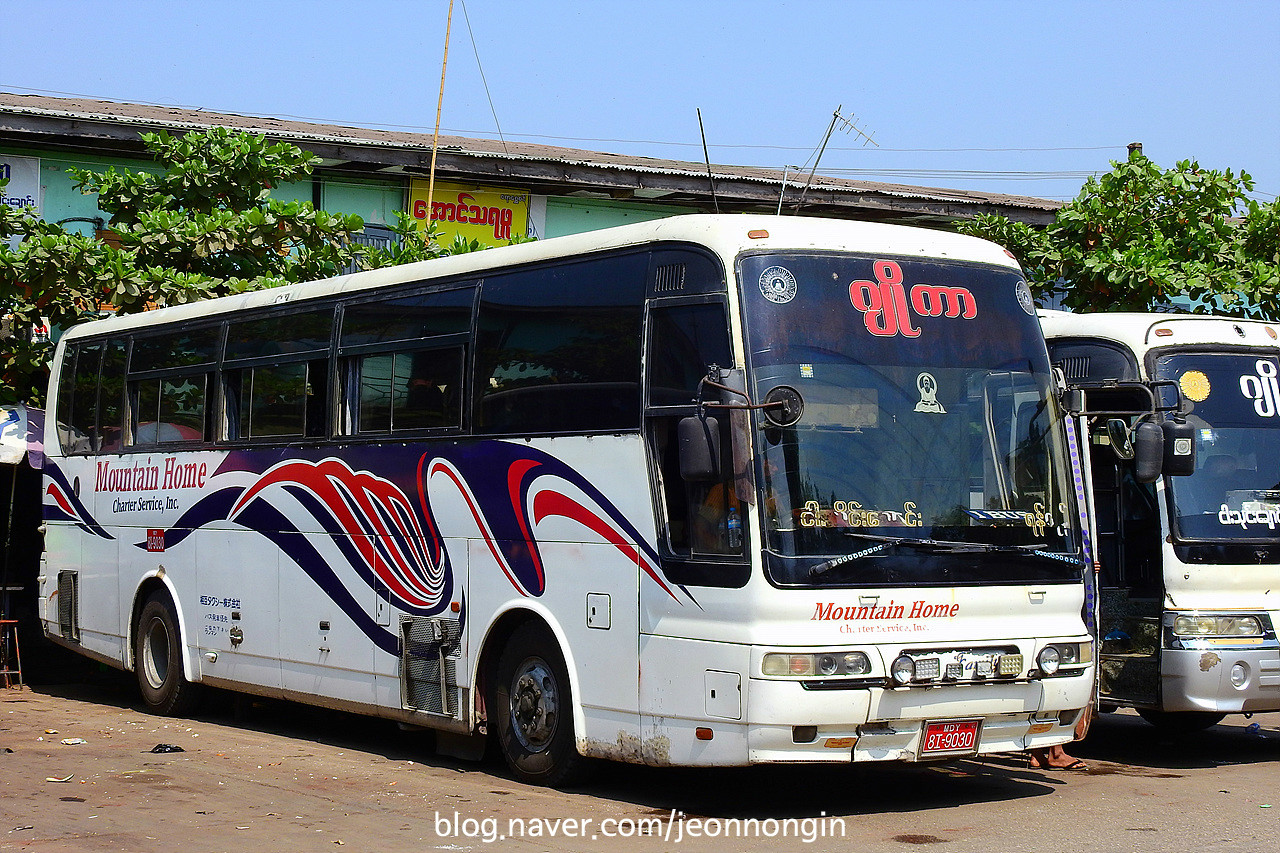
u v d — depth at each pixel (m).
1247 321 10.83
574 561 8.47
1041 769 9.71
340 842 7.19
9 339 16.38
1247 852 6.90
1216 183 16.53
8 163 18.14
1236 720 12.81
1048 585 8.05
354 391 10.52
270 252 17.44
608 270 8.54
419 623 9.66
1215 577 9.90
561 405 8.69
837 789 8.84
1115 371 10.60
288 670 10.95
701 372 7.79
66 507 14.31
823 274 7.90
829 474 7.54
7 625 15.32
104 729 11.70
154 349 13.05
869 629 7.45
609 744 8.16
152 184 17.28
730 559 7.49
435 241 18.12
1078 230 16.81
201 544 12.04
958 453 7.98
